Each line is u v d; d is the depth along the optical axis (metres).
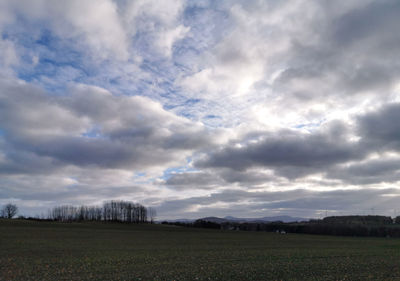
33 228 95.38
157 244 56.19
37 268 26.33
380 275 23.75
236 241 68.88
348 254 41.06
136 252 40.84
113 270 25.55
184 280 21.30
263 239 78.88
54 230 91.00
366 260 33.66
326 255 39.09
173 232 106.31
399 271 25.86
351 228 127.94
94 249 44.28
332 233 129.38
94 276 22.73
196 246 52.88
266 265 28.73
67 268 26.50
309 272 24.86
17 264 28.55
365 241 80.81
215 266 27.98
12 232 76.69
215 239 74.62
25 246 46.50
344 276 23.09
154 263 29.95
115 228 118.06
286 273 24.28
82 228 108.00
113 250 43.19
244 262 31.02
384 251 47.09
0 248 43.22
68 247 46.38
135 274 23.61
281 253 41.22
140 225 144.38
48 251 40.38
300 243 66.88
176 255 37.50
